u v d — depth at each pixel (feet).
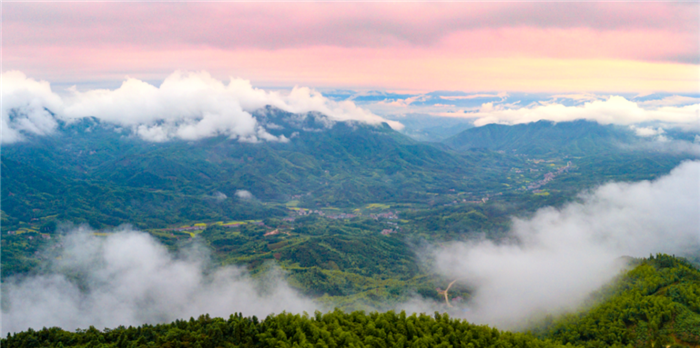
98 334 563.48
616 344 562.25
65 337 547.90
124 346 521.65
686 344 516.73
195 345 510.17
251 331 549.54
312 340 542.57
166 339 530.68
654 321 557.74
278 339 538.88
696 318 545.03
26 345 530.68
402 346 554.87
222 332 547.49
